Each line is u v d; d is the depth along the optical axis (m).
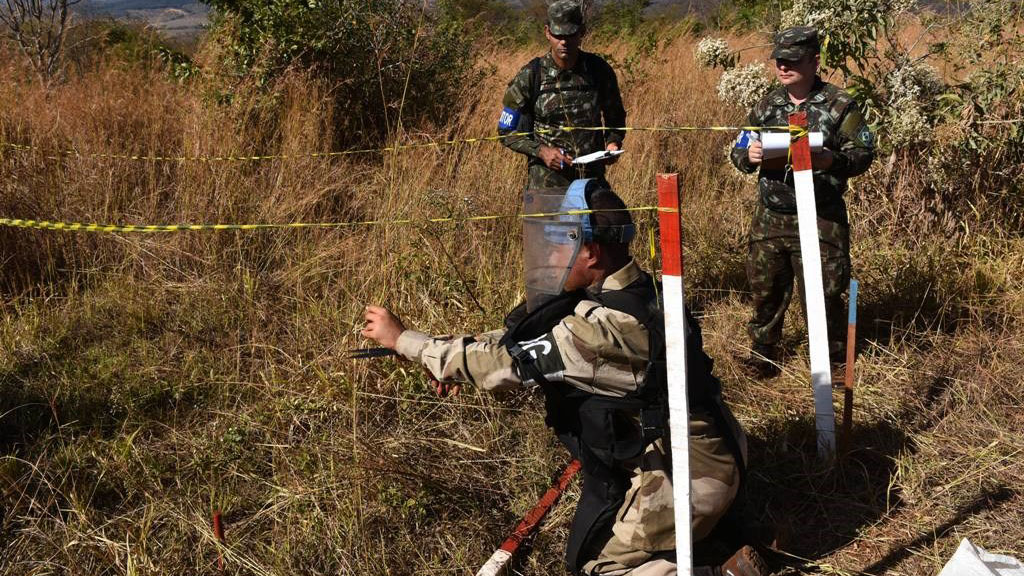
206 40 6.69
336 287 4.32
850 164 3.49
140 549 2.66
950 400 3.62
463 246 4.54
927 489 3.06
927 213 5.08
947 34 5.08
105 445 3.21
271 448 3.22
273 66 6.29
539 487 3.06
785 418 3.49
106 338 4.02
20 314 4.04
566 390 2.23
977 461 3.19
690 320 2.36
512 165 5.68
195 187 4.91
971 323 4.21
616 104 4.34
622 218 2.21
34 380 3.61
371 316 2.36
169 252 4.53
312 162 5.43
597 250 2.20
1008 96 5.04
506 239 4.78
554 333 2.16
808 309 3.07
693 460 2.30
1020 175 5.02
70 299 4.17
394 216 4.60
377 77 6.68
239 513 2.93
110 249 4.59
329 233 4.89
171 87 6.31
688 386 2.26
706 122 6.93
